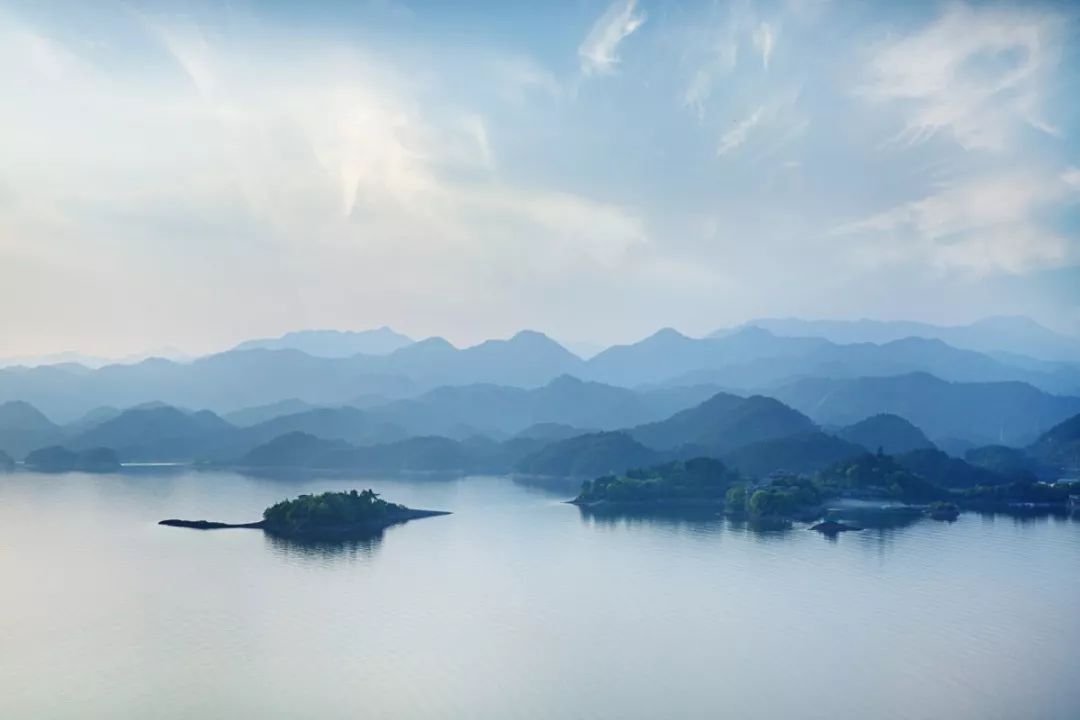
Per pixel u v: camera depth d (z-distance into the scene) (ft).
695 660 595.88
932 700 524.52
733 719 496.64
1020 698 529.45
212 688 544.21
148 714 506.07
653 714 503.61
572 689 541.75
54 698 530.68
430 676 564.71
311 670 574.97
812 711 509.35
